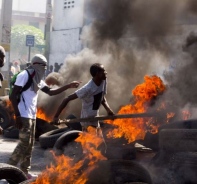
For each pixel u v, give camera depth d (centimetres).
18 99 691
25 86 688
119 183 507
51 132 1084
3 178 538
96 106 712
